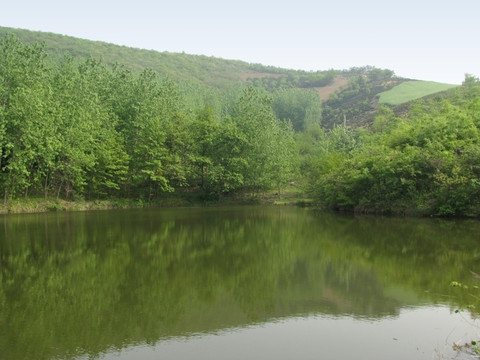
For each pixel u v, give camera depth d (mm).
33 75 36938
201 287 11773
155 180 48844
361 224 27609
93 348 7508
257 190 59562
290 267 14484
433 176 30781
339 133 77562
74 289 11555
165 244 19406
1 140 33812
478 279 12297
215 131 54781
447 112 42781
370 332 8258
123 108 52062
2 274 13305
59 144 36938
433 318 9008
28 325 8695
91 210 41125
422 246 18156
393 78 168125
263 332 8305
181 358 7059
